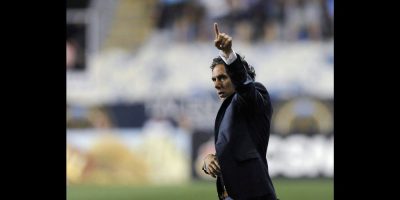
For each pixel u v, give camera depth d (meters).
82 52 78.69
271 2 80.06
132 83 75.62
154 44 79.75
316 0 79.44
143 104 72.12
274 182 65.12
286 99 71.94
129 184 66.62
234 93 23.44
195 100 72.44
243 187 22.64
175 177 68.31
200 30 80.25
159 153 69.25
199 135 69.50
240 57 22.77
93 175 68.69
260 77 75.62
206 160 23.80
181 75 76.06
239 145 22.81
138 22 80.88
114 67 77.81
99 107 72.62
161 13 81.31
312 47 77.62
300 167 67.44
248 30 79.56
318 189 59.28
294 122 69.62
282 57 76.94
